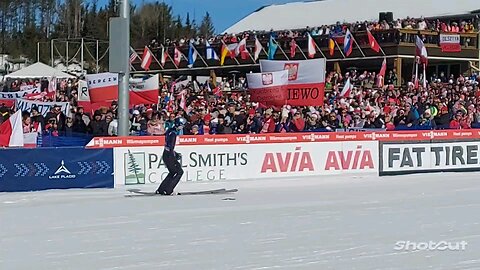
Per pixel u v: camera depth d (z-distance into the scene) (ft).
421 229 34.27
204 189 53.47
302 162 61.41
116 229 35.22
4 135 56.75
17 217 39.78
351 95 84.38
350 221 36.96
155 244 30.94
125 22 56.75
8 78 130.41
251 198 47.80
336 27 131.44
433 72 132.36
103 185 54.85
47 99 88.28
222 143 58.65
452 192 50.34
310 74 62.18
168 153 49.60
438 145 65.92
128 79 57.52
